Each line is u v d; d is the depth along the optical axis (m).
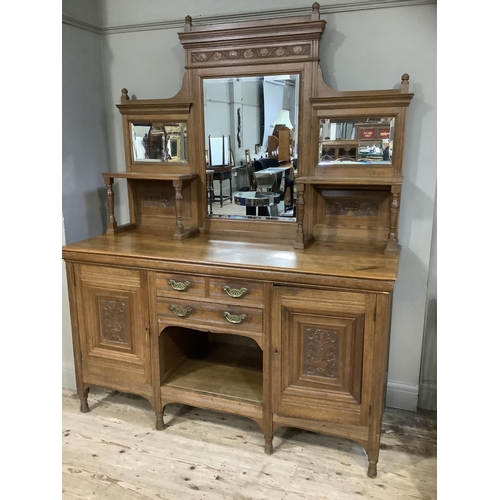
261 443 2.03
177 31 2.30
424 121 1.99
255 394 2.00
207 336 2.55
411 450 1.97
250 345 2.49
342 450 1.98
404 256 2.13
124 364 2.12
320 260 1.83
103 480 1.80
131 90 2.45
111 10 2.38
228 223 2.32
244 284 1.83
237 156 2.23
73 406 2.32
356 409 1.78
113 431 2.12
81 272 2.09
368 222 2.11
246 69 2.11
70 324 2.40
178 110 2.27
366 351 1.71
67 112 2.26
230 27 2.07
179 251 1.99
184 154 2.33
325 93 2.01
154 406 2.11
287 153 2.14
